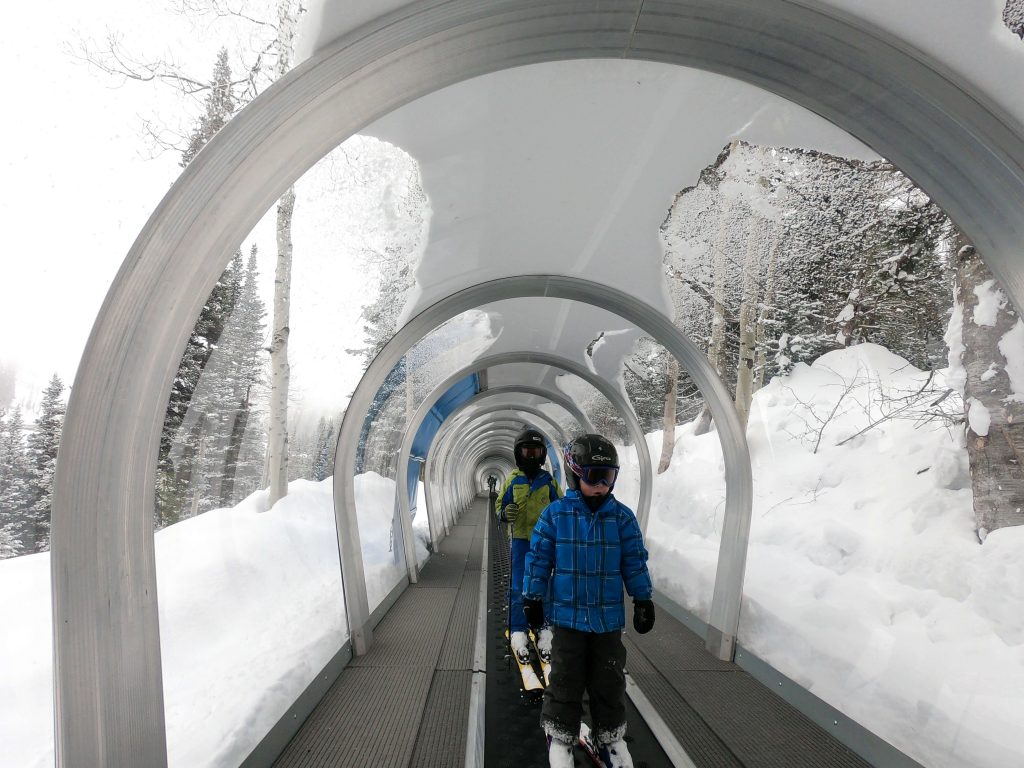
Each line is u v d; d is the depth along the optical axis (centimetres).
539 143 377
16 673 178
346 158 340
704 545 730
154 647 225
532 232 529
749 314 553
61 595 184
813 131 336
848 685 401
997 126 258
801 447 562
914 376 436
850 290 456
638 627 323
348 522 588
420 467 1362
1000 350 360
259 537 409
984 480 372
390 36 238
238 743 316
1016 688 303
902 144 286
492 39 255
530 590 324
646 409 972
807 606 475
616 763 315
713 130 359
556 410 1659
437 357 916
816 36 257
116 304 201
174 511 297
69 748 184
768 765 360
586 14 252
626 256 560
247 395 375
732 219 455
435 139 354
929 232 380
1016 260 275
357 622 571
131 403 209
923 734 333
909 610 391
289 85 230
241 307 332
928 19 239
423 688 481
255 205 242
